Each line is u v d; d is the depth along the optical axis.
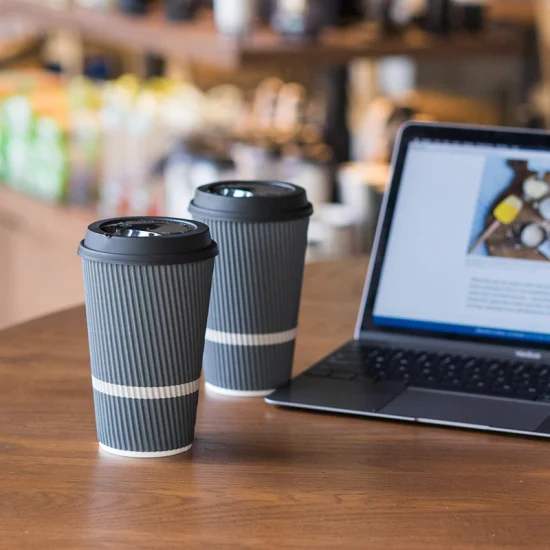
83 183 2.95
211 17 2.97
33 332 1.40
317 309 1.51
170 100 3.19
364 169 2.74
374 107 3.22
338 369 1.22
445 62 3.94
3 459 0.99
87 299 0.97
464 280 1.29
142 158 2.90
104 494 0.91
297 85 3.67
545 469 0.98
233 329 1.14
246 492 0.92
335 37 2.71
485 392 1.15
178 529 0.85
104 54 4.11
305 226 1.15
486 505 0.90
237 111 3.38
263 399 1.16
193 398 1.00
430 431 1.07
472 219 1.30
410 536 0.84
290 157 2.75
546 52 3.24
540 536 0.84
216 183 1.18
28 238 3.03
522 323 1.26
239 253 1.11
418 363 1.23
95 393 1.00
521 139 1.29
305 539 0.83
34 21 3.40
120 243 0.93
